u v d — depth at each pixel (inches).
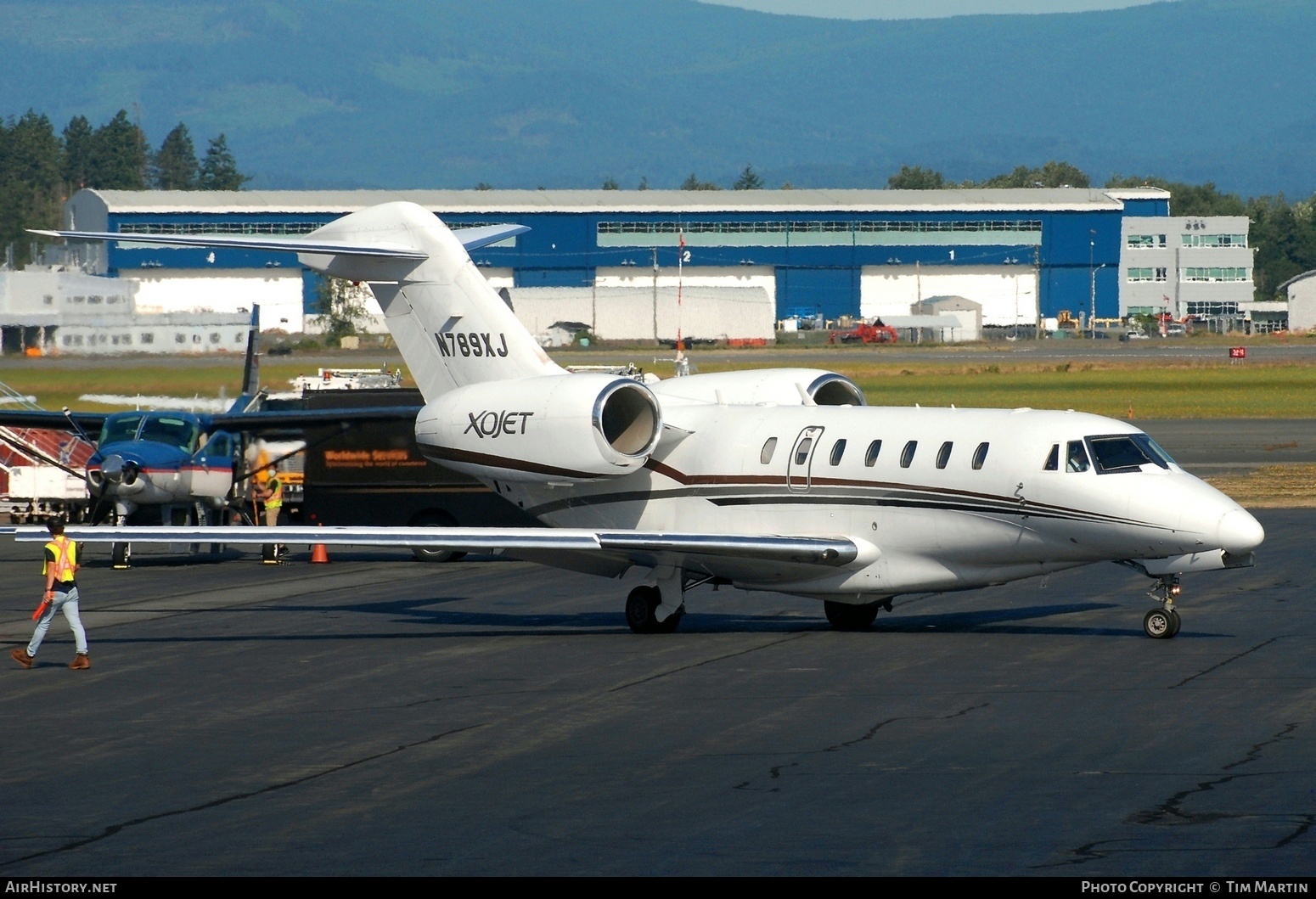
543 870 1686.8
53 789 2059.5
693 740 2301.9
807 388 3737.7
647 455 3489.2
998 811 1892.2
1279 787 1978.3
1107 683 2706.7
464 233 4028.1
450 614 3782.0
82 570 4879.4
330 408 5595.5
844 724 2395.4
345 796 2006.6
